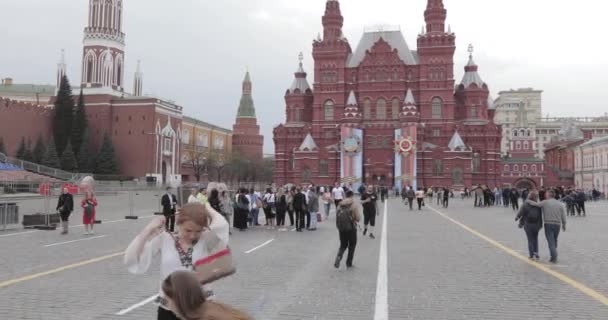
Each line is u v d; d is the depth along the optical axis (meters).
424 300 11.23
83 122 100.31
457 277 13.91
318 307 10.59
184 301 4.58
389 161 102.25
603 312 10.23
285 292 12.01
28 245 20.33
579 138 144.62
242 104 195.62
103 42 108.31
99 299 11.16
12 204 26.98
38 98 125.50
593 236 24.81
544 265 15.94
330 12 108.81
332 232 26.98
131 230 26.47
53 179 67.62
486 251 19.14
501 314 10.09
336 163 103.56
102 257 17.17
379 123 103.19
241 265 15.91
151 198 62.66
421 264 16.09
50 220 28.23
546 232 16.67
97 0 108.62
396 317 9.85
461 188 97.38
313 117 107.38
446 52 102.25
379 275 14.19
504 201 55.16
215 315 4.54
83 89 106.56
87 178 25.28
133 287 12.43
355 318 9.77
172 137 109.56
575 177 126.50
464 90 106.44
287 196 30.38
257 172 157.38
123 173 102.81
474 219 35.81
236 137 180.00
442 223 32.25
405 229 28.17
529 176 126.94
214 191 23.56
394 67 104.38
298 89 112.19
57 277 13.66
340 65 106.44
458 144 98.38
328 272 14.69
